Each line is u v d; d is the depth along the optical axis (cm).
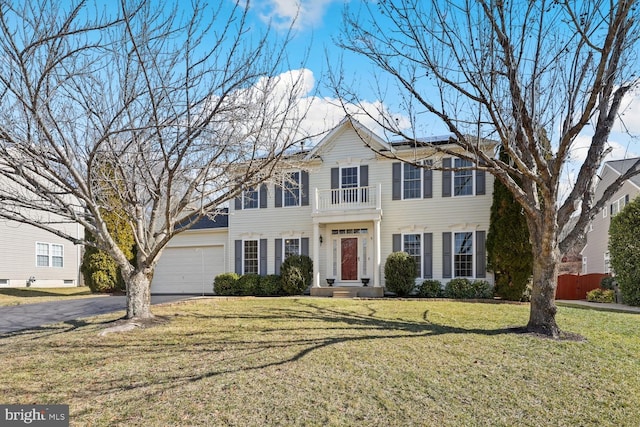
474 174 1641
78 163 780
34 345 740
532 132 699
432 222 1681
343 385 543
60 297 1636
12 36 575
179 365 620
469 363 630
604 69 612
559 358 659
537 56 679
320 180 1828
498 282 1461
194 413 469
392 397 511
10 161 709
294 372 587
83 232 2442
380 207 1684
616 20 579
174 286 2072
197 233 2056
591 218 816
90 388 538
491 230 1491
